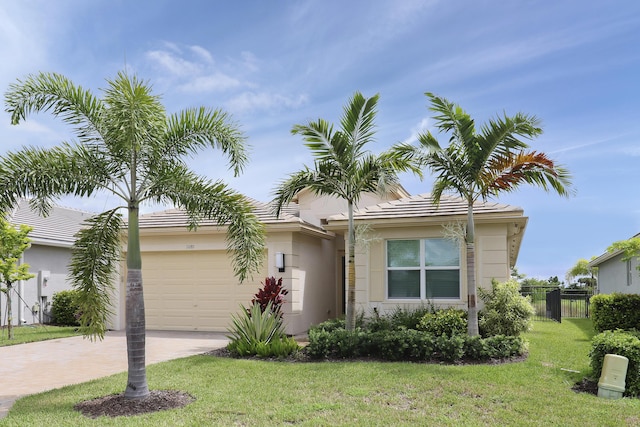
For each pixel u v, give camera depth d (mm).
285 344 10492
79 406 6910
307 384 7926
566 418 6230
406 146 11078
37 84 7312
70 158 7270
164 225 15883
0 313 17578
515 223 12961
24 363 10391
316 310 16766
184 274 16125
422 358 9867
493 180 11156
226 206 8203
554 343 12125
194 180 8125
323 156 11320
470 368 8906
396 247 13586
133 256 7484
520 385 7727
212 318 15711
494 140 10680
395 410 6547
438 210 13281
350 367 9070
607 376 7395
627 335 8211
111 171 7676
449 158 11055
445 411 6508
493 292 11531
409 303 13227
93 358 10969
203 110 7926
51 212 22453
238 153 8164
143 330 7426
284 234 15000
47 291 19469
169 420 6188
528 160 10750
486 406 6707
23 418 6312
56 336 14500
